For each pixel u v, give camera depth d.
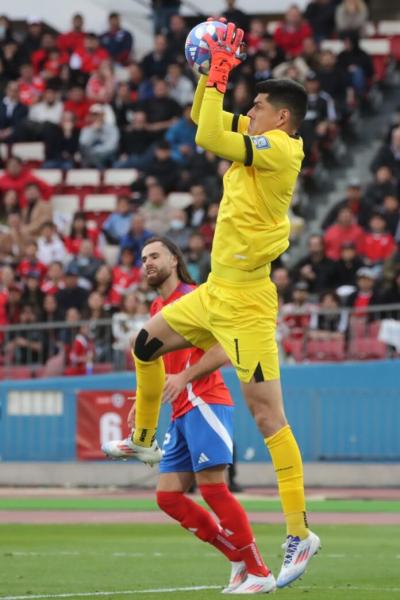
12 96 66.25
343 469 46.56
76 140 64.38
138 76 66.38
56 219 60.56
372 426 46.66
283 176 18.56
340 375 47.25
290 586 20.72
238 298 18.70
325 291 48.81
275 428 18.88
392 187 55.06
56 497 43.22
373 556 26.48
